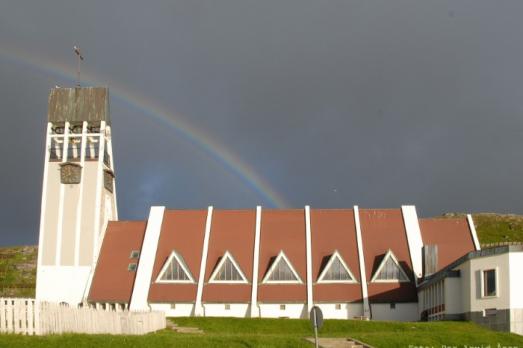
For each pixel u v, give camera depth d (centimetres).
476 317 7088
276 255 9950
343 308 9425
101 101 10694
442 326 6938
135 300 9550
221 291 9581
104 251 10319
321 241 10125
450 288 7644
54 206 10412
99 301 9681
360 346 5300
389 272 9675
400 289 9531
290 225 10350
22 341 4550
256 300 9431
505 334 5969
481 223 18862
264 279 9669
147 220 10569
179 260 9794
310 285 9550
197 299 9475
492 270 6938
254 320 7838
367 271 9762
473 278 7156
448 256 9875
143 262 9925
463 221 10369
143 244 10156
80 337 4847
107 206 10819
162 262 9938
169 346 4875
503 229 18175
